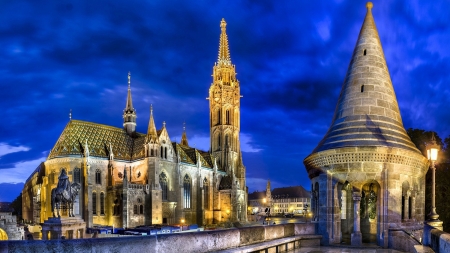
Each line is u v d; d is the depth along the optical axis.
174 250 12.27
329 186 22.00
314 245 21.56
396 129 22.41
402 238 19.83
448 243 13.08
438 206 49.72
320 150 22.83
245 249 15.42
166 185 120.12
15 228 84.62
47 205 109.81
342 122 23.06
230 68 162.50
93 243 9.89
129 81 141.12
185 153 137.00
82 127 121.38
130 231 82.25
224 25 166.38
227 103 157.88
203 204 133.00
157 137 119.38
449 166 50.66
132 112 137.62
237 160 157.62
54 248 9.09
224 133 155.12
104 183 112.94
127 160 120.25
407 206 21.64
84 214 106.62
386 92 23.38
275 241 18.20
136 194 107.19
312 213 24.48
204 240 13.68
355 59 24.23
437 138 52.09
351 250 19.89
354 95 23.33
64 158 109.62
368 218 25.00
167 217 116.44
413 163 21.75
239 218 139.75
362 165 21.08
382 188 20.81
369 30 24.47
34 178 129.50
